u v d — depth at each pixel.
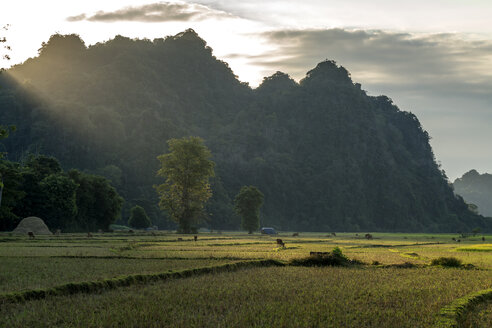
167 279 27.38
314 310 19.11
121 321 17.22
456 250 65.31
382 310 19.42
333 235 160.38
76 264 34.47
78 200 129.25
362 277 28.89
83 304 19.89
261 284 25.48
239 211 161.38
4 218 109.81
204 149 133.25
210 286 24.50
